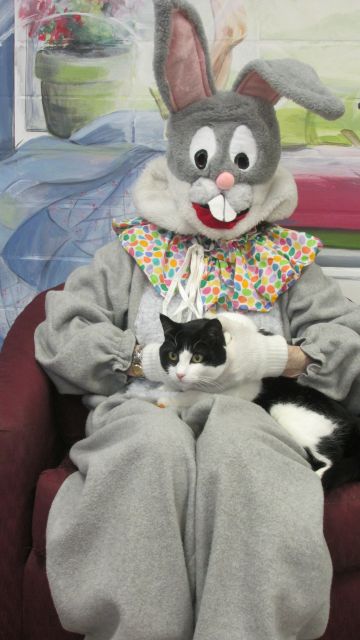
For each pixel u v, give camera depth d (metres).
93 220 1.59
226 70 1.50
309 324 1.26
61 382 1.23
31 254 1.62
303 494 0.95
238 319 1.16
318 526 0.92
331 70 1.49
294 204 1.29
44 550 1.03
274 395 1.16
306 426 1.11
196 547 0.94
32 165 1.58
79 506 0.95
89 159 1.56
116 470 0.94
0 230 1.61
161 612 0.89
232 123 1.19
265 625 0.85
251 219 1.23
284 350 1.16
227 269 1.29
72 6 1.50
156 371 1.17
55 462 1.25
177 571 0.90
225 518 0.90
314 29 1.47
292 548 0.89
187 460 0.96
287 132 1.51
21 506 1.04
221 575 0.88
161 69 1.15
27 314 1.38
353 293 1.57
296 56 1.49
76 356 1.18
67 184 1.58
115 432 1.03
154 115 1.53
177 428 1.00
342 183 1.52
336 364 1.17
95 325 1.22
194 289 1.26
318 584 0.90
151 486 0.92
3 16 1.51
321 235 1.55
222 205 1.19
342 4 1.45
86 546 0.95
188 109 1.21
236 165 1.20
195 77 1.18
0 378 1.14
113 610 0.89
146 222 1.35
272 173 1.24
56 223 1.60
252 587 0.87
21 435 1.04
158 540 0.90
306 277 1.29
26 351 1.23
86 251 1.61
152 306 1.28
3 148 1.57
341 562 1.00
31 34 1.51
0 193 1.59
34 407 1.12
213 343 1.08
